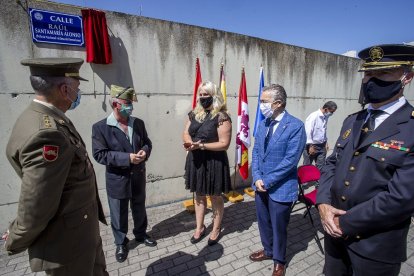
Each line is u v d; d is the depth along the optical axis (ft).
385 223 4.31
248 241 10.18
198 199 9.92
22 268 8.52
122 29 10.92
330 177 5.83
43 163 3.97
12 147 4.21
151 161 12.62
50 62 4.60
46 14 9.44
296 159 7.45
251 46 14.57
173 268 8.60
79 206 4.97
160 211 12.71
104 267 6.41
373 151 4.54
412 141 4.18
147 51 11.61
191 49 12.68
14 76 9.41
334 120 20.56
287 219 7.87
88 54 10.19
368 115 5.07
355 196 4.77
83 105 10.64
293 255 9.29
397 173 4.21
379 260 4.64
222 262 8.90
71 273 4.97
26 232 4.17
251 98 15.16
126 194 8.79
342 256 5.64
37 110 4.52
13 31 9.16
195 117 9.59
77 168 4.91
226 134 9.09
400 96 4.64
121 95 8.18
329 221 5.08
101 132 8.42
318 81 18.33
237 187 15.75
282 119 7.78
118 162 8.23
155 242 9.91
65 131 4.69
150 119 12.22
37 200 3.99
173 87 12.52
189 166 9.67
